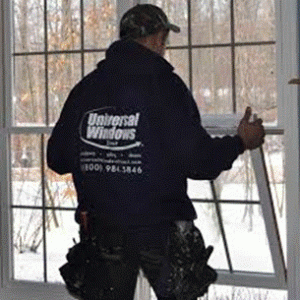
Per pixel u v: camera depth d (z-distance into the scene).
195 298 2.66
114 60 2.67
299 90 3.22
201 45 3.38
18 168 3.89
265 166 3.10
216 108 3.37
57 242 3.84
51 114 3.78
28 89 3.83
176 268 2.60
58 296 3.81
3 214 3.91
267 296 3.61
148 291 3.59
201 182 3.35
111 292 2.67
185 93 2.59
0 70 3.87
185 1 3.40
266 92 3.28
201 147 2.51
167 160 2.56
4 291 3.94
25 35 3.82
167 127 2.53
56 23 3.74
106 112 2.64
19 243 3.93
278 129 3.26
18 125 3.87
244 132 2.67
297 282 3.29
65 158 2.84
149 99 2.56
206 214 3.46
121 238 2.62
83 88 2.76
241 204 3.34
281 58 3.24
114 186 2.63
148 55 2.62
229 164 2.61
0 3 3.85
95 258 2.69
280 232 3.38
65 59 3.74
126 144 2.59
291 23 3.21
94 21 3.66
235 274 3.55
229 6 3.31
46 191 3.84
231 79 3.34
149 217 2.59
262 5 3.26
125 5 3.54
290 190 3.27
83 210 2.74
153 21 2.67
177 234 2.61
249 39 3.29
